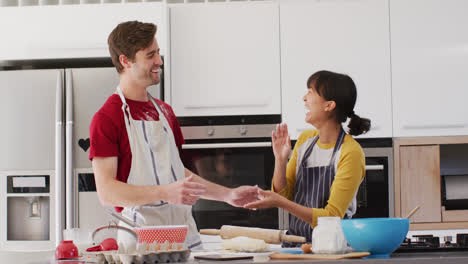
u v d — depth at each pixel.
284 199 1.77
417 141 3.35
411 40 3.38
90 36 3.37
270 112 3.35
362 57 3.37
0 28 3.40
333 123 2.04
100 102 3.26
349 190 1.89
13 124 3.29
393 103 3.36
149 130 1.99
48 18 3.39
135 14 3.36
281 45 3.38
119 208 2.04
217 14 3.38
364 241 1.38
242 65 3.37
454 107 3.37
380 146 3.35
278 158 2.04
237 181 3.32
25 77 3.29
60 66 3.53
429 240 1.63
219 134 3.34
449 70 3.37
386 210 3.32
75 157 3.23
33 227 3.29
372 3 3.38
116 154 1.89
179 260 1.34
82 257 1.57
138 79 1.97
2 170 3.28
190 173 2.10
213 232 1.76
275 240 1.62
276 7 3.39
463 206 3.38
